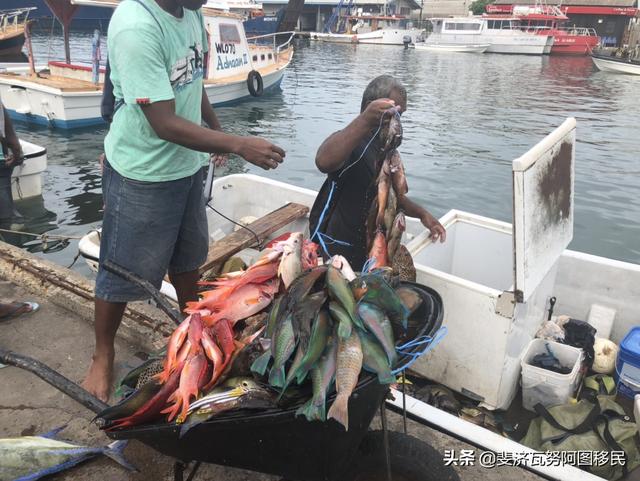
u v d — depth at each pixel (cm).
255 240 412
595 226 846
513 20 4394
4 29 2381
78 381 284
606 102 1972
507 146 1280
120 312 263
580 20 5312
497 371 299
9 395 273
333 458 171
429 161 1149
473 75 2761
